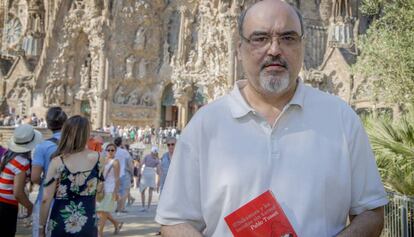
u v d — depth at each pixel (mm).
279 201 2768
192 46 50812
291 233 2674
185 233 2838
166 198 2961
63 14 51031
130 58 50562
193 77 49531
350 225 2857
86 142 5953
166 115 53250
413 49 11984
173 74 50844
